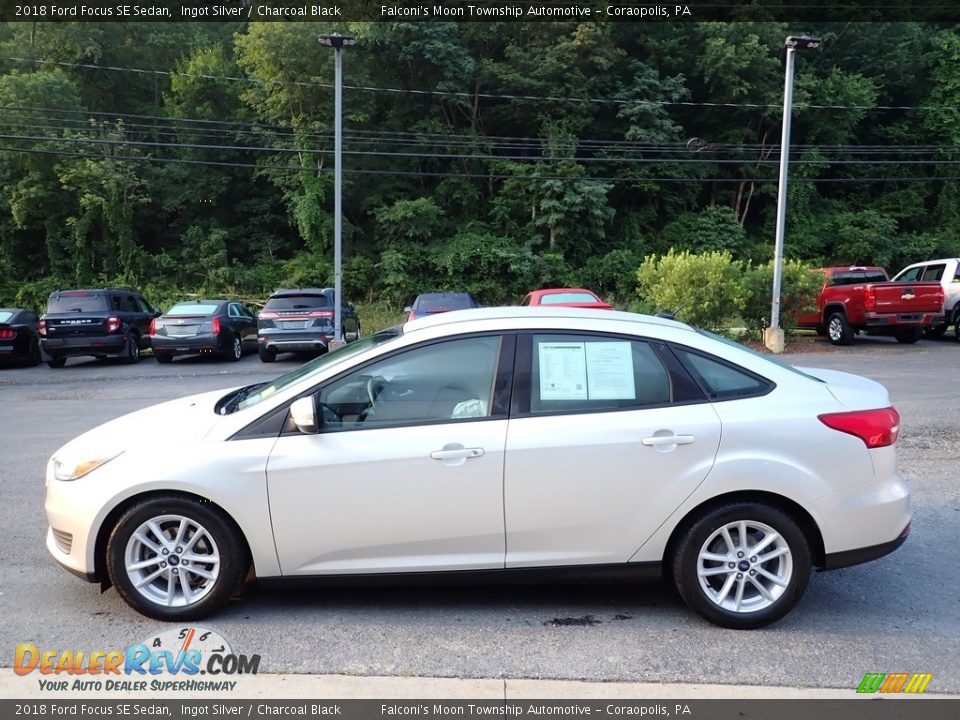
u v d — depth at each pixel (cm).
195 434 374
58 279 3198
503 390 372
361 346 411
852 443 366
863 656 342
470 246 3309
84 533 367
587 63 3578
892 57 3931
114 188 3138
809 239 3766
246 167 3684
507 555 367
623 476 360
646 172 3597
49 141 2970
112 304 1683
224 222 3759
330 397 377
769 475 357
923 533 511
